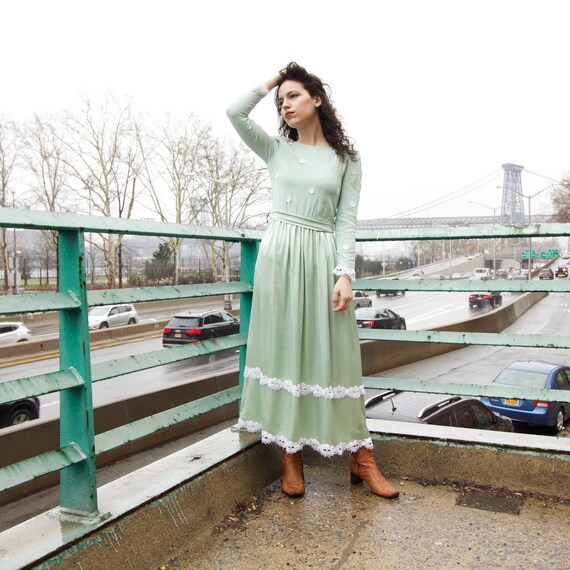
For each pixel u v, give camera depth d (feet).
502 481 8.25
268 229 8.24
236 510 7.65
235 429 9.12
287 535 6.95
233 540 6.85
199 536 6.93
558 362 62.03
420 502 7.84
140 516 6.21
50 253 172.76
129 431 6.49
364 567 6.20
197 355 7.63
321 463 9.28
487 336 8.20
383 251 296.71
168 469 7.29
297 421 7.75
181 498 6.81
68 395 6.00
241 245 9.32
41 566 5.11
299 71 8.21
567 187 227.40
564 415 39.70
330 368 7.79
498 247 333.01
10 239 178.91
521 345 8.05
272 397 7.93
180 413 7.33
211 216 163.94
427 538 6.82
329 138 8.24
